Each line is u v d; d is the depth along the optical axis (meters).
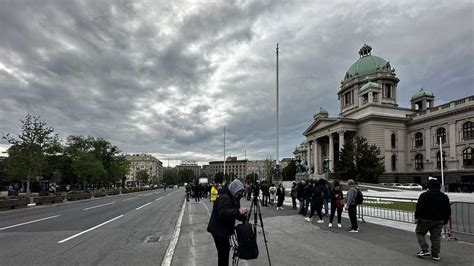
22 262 6.84
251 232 4.57
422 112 67.69
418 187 49.97
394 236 9.63
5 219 15.73
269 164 100.50
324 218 14.32
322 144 86.50
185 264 6.57
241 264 6.42
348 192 10.74
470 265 6.41
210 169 185.62
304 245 8.30
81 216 16.64
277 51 28.73
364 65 85.12
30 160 32.22
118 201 31.28
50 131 34.06
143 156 172.38
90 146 67.19
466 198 27.94
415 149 68.00
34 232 11.11
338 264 6.43
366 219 14.09
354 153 54.72
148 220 14.76
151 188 95.38
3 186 61.53
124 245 8.70
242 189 4.80
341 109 90.62
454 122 59.41
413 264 6.45
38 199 25.72
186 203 27.20
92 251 7.92
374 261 6.67
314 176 61.94
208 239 9.45
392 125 69.50
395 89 80.38
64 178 65.56
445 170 60.19
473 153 55.50
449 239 9.05
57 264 6.68
